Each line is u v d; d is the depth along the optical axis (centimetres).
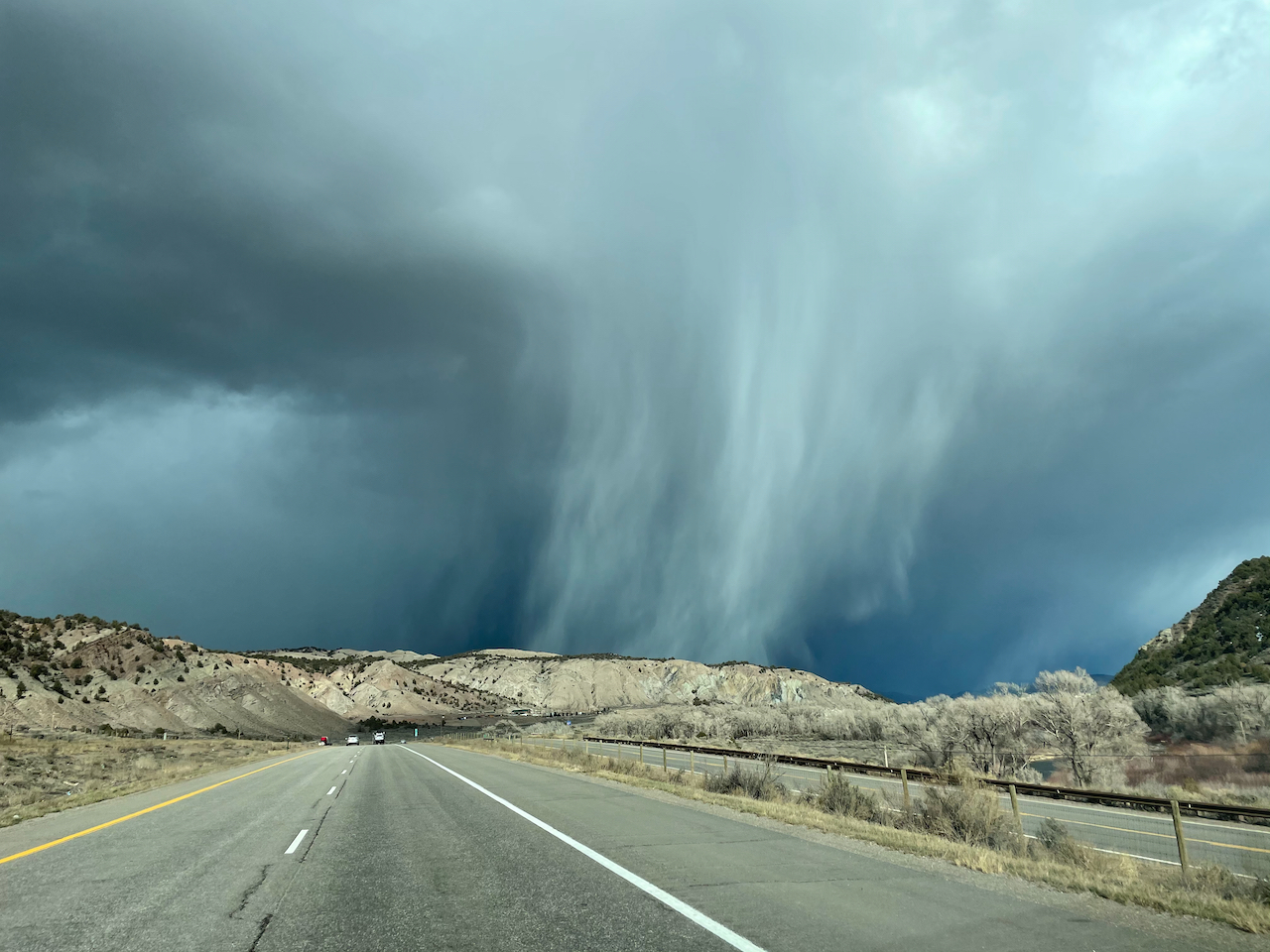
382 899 774
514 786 2138
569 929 648
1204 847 1451
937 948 590
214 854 1072
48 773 2697
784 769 3338
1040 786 2409
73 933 666
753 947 589
